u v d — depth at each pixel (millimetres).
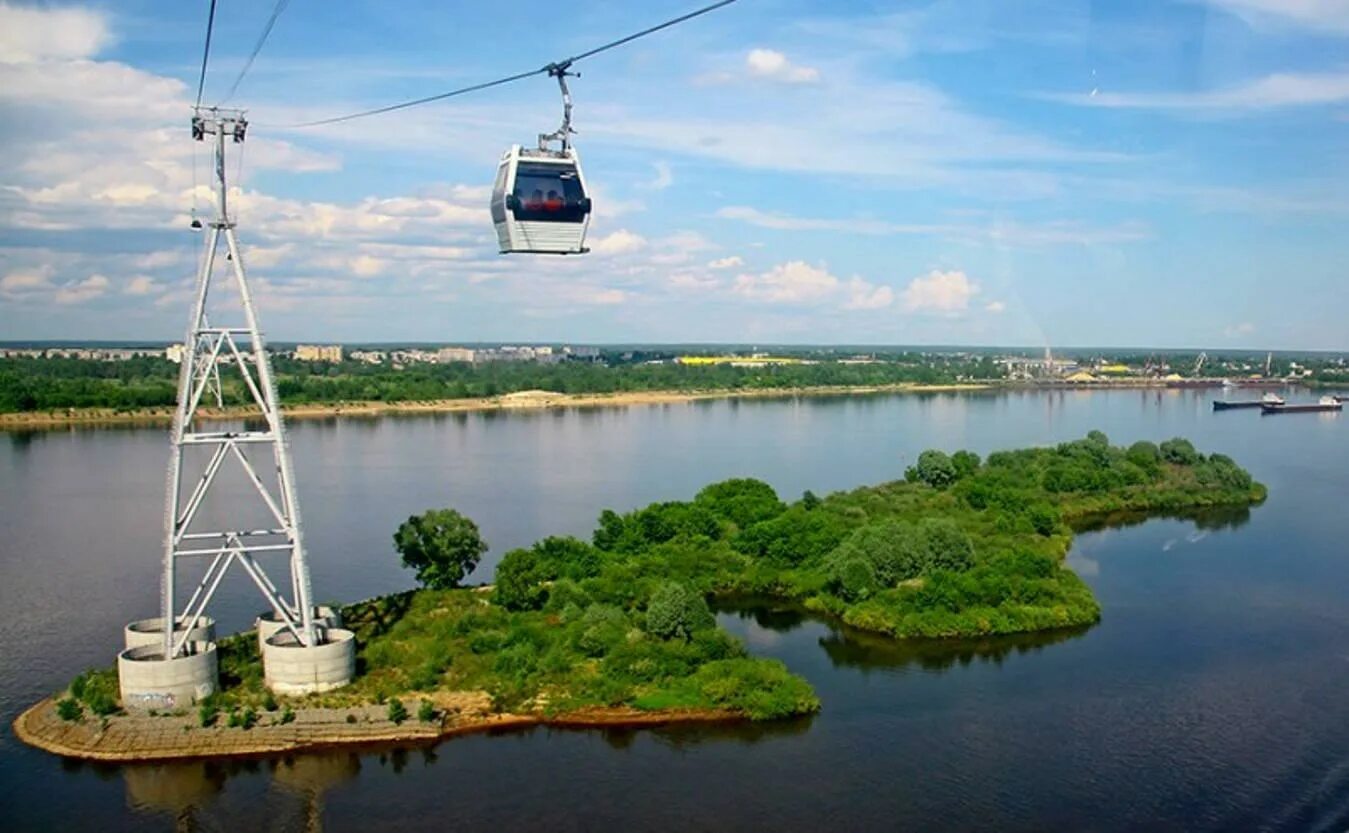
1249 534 154625
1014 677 95188
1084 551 142875
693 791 73625
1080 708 88062
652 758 78562
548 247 63781
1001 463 191375
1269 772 76375
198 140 86188
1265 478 199125
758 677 88375
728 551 127875
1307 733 82875
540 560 116938
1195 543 148375
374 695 84625
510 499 171625
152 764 76375
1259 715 86438
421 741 80250
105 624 105688
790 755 79250
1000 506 155375
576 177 63250
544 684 88500
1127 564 135500
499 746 80250
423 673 87875
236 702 82062
